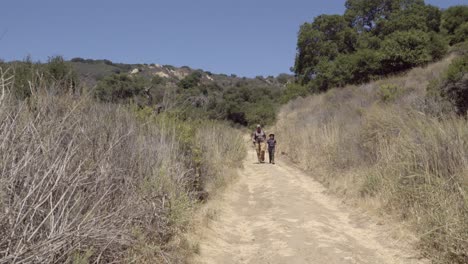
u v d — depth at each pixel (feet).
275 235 23.20
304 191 36.86
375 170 31.35
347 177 35.53
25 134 13.16
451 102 36.27
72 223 12.09
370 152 36.24
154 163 22.67
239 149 55.62
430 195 22.50
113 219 15.16
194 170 29.55
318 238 22.50
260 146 60.18
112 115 21.56
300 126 73.77
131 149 20.79
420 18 119.14
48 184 12.21
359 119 47.83
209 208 27.32
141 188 19.12
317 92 123.03
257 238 23.30
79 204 13.47
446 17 118.42
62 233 11.48
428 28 119.65
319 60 133.28
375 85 87.56
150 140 24.16
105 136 17.92
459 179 21.97
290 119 93.09
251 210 30.09
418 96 42.86
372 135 36.88
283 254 20.16
